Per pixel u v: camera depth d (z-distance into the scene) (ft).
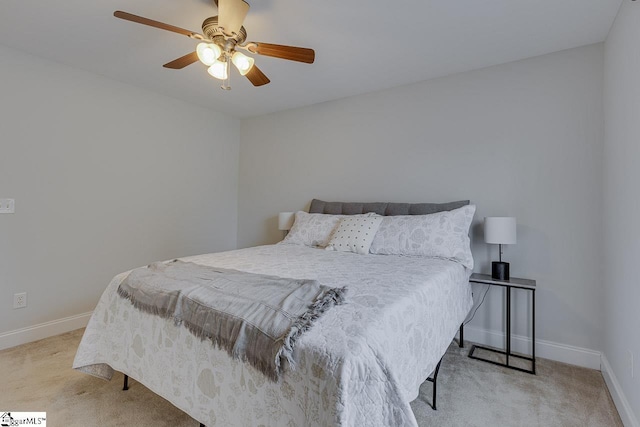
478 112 8.43
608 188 6.42
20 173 7.86
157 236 10.87
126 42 7.38
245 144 13.64
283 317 3.71
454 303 6.29
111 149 9.59
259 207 13.15
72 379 6.29
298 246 9.38
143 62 8.41
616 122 5.90
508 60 7.95
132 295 5.18
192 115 11.84
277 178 12.59
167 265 6.08
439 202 8.98
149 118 10.52
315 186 11.55
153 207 10.73
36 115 8.08
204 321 4.18
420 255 7.55
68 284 8.76
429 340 4.83
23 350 7.57
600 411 5.48
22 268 7.94
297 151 12.01
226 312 4.07
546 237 7.56
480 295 8.35
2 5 5.96
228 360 3.89
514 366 7.06
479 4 5.79
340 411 2.82
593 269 7.02
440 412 5.41
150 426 4.98
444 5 5.83
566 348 7.29
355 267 6.29
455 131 8.76
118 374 6.52
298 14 6.13
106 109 9.43
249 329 3.71
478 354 7.72
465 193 8.59
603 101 6.88
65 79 8.57
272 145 12.75
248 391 3.67
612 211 6.14
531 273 7.72
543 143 7.61
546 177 7.57
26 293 8.01
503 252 8.04
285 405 3.31
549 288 7.52
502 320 8.07
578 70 7.24
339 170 10.94
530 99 7.78
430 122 9.16
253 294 4.38
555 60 7.50
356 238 8.30
